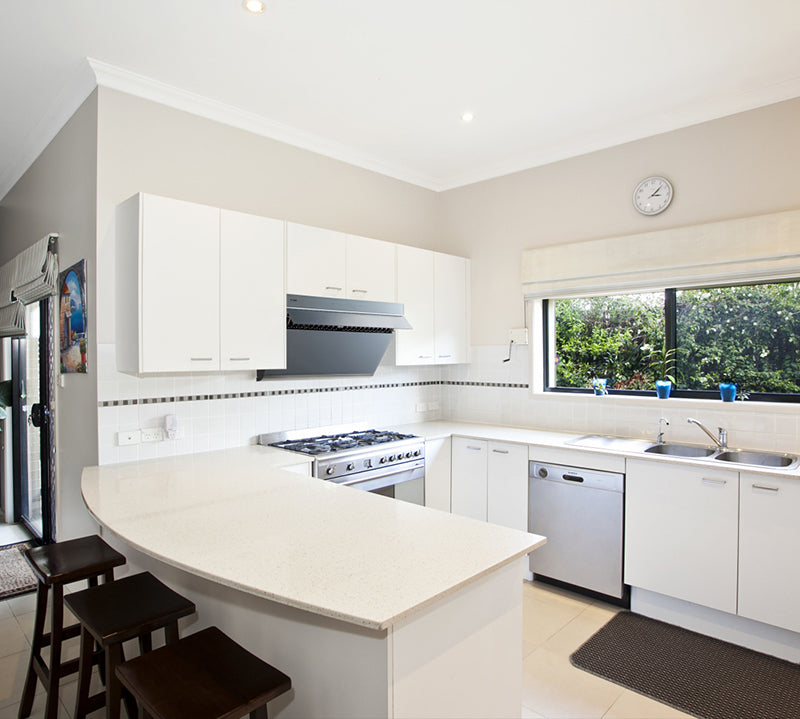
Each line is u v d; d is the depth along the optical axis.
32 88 2.79
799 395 3.00
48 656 2.49
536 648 2.60
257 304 2.84
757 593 2.51
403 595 1.27
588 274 3.57
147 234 2.45
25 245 3.91
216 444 3.09
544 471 3.25
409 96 2.94
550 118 3.22
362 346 3.52
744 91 2.89
